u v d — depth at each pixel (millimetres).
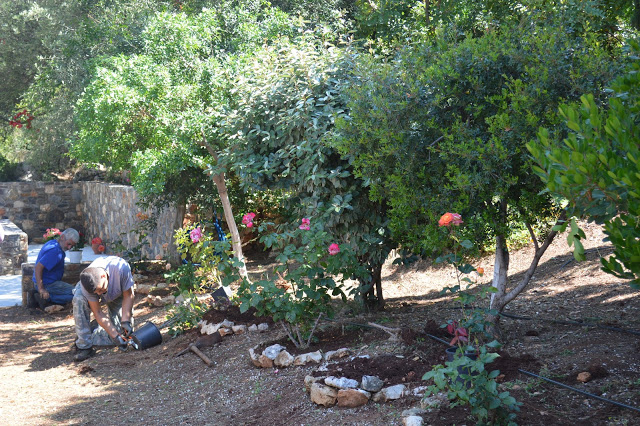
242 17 9539
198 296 8578
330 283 5496
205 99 8633
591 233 8773
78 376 6344
